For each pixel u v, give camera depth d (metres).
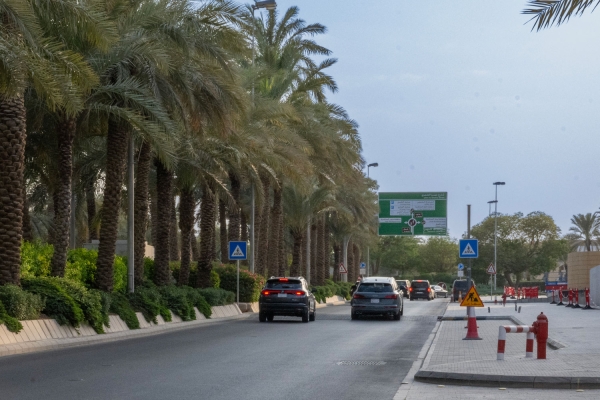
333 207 61.69
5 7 18.03
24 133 21.39
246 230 64.19
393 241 136.88
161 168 33.75
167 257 33.97
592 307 43.66
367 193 79.94
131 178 29.23
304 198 57.16
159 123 25.27
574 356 15.98
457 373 12.77
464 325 29.81
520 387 12.12
